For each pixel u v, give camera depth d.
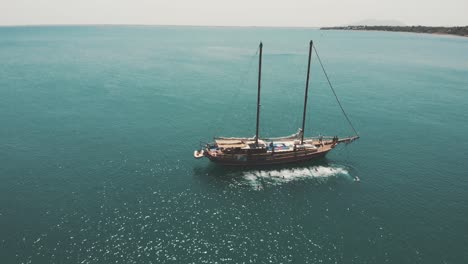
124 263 42.38
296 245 46.44
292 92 135.62
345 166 70.12
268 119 101.00
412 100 124.62
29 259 42.31
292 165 70.12
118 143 79.44
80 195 56.72
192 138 84.19
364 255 44.66
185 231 48.72
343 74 178.50
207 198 57.44
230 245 46.22
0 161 68.25
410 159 73.44
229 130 91.06
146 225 49.66
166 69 190.12
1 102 111.06
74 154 72.62
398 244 46.72
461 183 63.16
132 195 57.44
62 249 44.19
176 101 118.94
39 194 56.62
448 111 110.12
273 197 58.28
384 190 60.69
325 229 49.81
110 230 48.22
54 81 146.88
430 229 49.88
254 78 165.38
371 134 88.88
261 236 48.12
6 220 49.53
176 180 63.12
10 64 190.25
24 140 79.62
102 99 119.12
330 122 98.81
